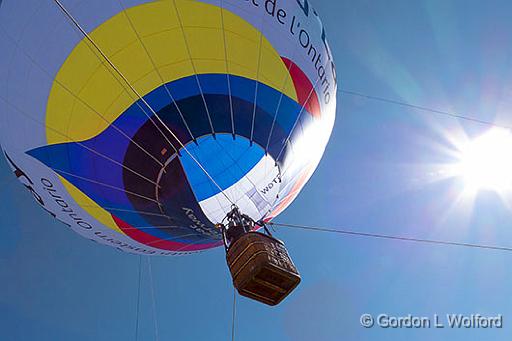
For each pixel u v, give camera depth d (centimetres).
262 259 977
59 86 1266
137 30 1234
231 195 1394
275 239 1050
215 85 1270
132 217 1438
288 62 1379
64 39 1248
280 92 1359
